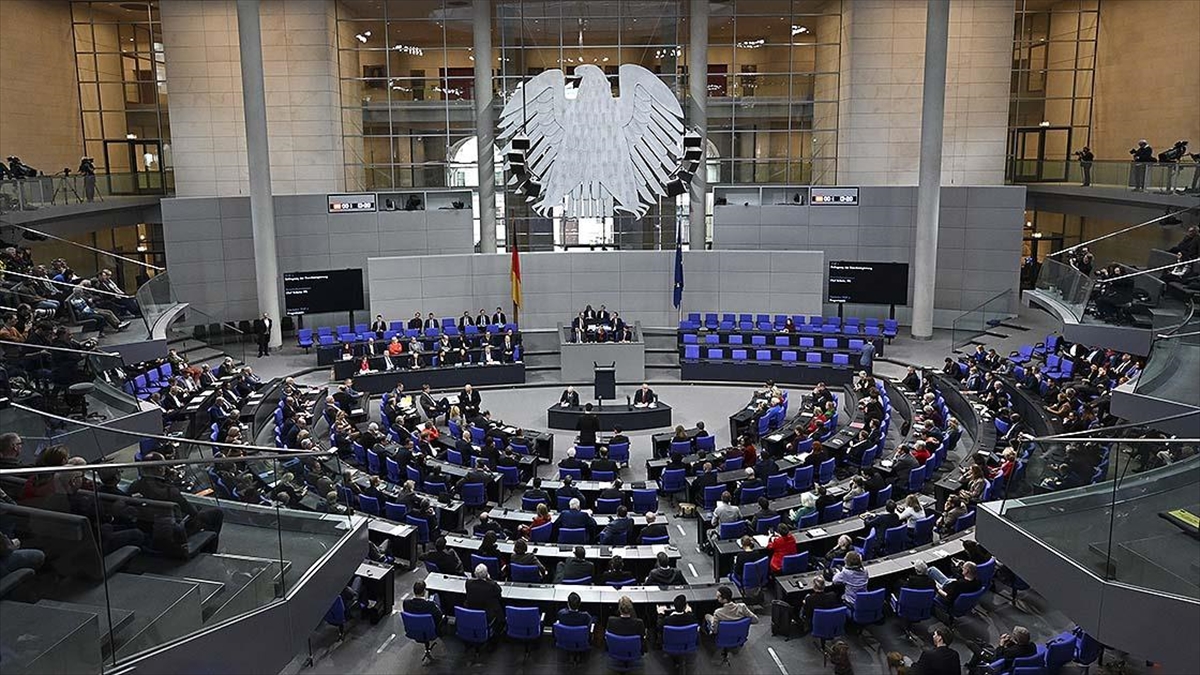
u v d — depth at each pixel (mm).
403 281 28344
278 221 29578
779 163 33312
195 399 20531
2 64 28500
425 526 14367
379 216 30438
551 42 31734
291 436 17719
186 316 27203
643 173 30688
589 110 30359
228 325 28172
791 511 14398
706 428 22062
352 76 32375
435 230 30922
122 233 36094
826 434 18984
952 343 28656
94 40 34031
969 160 32750
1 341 12906
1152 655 8164
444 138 32656
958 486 15297
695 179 31297
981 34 32125
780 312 29219
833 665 11094
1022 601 12602
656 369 27328
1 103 28453
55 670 5980
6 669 5598
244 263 30156
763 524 13750
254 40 26922
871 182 32906
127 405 14852
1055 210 31656
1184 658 7930
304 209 29766
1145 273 17641
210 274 29703
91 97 34219
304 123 31578
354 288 29609
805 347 26828
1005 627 11969
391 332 27984
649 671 11094
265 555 8398
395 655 11461
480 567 11203
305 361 27375
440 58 32375
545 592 11492
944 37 27609
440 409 22297
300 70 31281
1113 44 33469
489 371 25625
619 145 30531
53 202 25266
